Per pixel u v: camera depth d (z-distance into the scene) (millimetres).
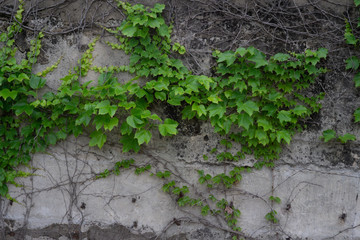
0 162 3225
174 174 3352
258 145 3307
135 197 3369
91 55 3184
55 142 3232
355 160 3363
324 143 3340
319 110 3293
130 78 3232
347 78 3256
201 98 3178
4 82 3074
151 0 3146
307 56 3102
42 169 3316
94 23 3156
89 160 3322
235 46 3209
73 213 3359
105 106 2867
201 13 3184
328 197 3393
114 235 3385
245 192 3381
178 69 3133
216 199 3383
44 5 3135
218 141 3320
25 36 3158
